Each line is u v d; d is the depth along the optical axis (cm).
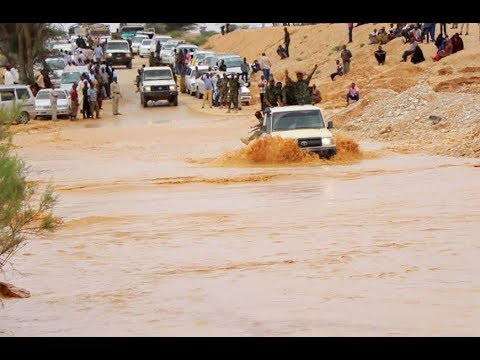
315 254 1888
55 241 2255
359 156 4309
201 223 2467
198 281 1691
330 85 8262
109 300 1573
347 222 2319
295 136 4212
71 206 2995
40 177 4075
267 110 4409
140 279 1745
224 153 4869
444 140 4975
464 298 1417
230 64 9769
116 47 12088
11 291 1658
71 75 8831
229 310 1434
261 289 1583
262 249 1995
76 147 5659
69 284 1739
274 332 1272
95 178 3944
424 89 5975
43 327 1394
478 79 6131
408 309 1362
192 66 10256
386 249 1892
